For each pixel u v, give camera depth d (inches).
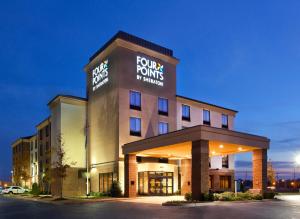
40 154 2410.2
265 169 1355.8
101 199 1317.7
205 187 1103.0
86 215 773.3
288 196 1533.0
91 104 1765.5
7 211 940.0
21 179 2778.1
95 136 1705.2
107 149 1593.3
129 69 1592.0
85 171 1726.1
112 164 1545.3
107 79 1640.0
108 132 1595.7
